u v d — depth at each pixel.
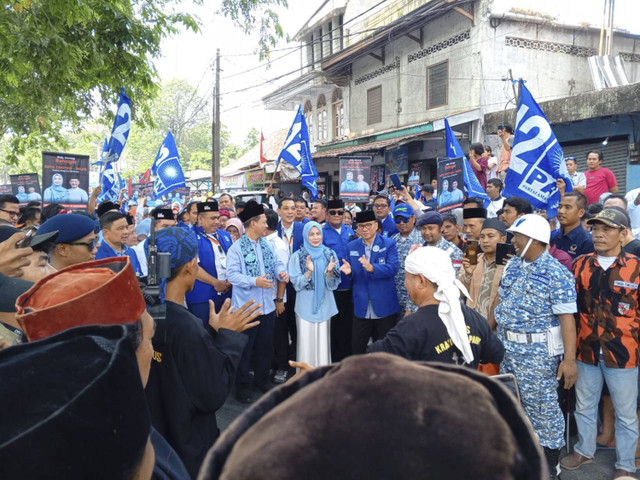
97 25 6.57
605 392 3.76
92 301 0.98
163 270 1.89
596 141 10.00
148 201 13.74
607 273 3.27
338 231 5.80
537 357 3.13
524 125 4.68
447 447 0.49
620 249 3.31
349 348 5.83
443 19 12.95
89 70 6.67
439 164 6.05
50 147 10.87
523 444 0.56
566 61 12.63
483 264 3.91
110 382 0.77
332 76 17.48
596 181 7.29
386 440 0.49
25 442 0.69
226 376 1.99
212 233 5.21
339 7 18.64
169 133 7.79
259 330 4.81
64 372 0.74
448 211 5.92
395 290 4.94
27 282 2.14
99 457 0.75
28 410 0.71
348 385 0.53
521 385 3.17
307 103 21.42
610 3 11.70
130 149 46.59
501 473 0.50
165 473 1.29
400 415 0.50
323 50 20.20
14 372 0.73
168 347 1.90
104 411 0.75
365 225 4.81
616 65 11.51
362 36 17.56
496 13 11.59
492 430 0.51
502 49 11.95
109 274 1.10
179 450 1.91
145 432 0.85
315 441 0.49
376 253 4.81
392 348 2.30
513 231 3.18
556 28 12.43
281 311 5.17
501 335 3.34
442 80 13.16
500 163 8.08
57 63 5.72
